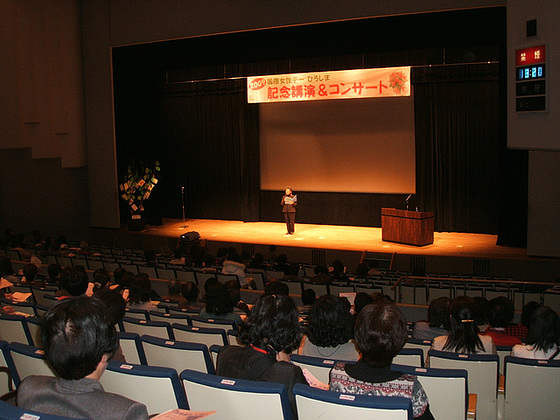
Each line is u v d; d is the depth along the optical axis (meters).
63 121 15.84
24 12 14.38
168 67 16.64
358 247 13.53
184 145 18.17
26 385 1.58
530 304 4.53
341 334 3.02
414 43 13.98
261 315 2.36
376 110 15.70
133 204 16.73
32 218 15.01
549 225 12.25
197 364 3.14
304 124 16.61
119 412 1.45
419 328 4.20
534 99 5.99
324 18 12.91
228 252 10.64
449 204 15.12
